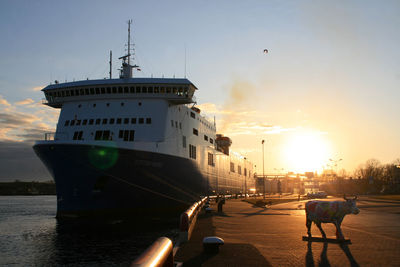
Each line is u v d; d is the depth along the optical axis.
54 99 45.84
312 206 17.03
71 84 44.44
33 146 37.44
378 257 12.88
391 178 160.75
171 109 45.62
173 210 45.94
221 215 32.56
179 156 45.78
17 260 23.62
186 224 17.17
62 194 37.97
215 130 69.38
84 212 37.75
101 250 25.62
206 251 13.82
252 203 57.81
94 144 35.03
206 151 60.31
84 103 44.28
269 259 12.62
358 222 26.30
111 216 39.03
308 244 15.88
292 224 24.81
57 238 30.53
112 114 42.81
